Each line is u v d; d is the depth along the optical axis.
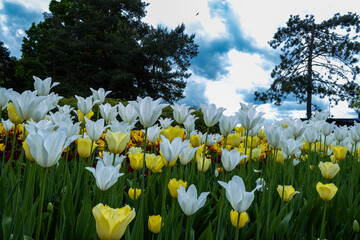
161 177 2.46
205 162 2.42
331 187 1.72
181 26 26.89
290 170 2.88
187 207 1.28
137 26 32.12
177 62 29.52
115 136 1.62
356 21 30.45
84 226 1.66
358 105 24.34
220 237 1.80
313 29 31.62
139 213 1.44
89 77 27.23
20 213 1.31
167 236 1.57
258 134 3.51
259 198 2.53
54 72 30.03
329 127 3.40
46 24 33.69
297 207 2.49
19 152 3.51
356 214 2.38
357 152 3.56
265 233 1.95
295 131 2.59
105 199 1.78
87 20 29.12
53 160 1.05
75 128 1.70
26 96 1.50
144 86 28.59
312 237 2.10
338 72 30.48
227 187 1.25
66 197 1.83
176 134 2.11
